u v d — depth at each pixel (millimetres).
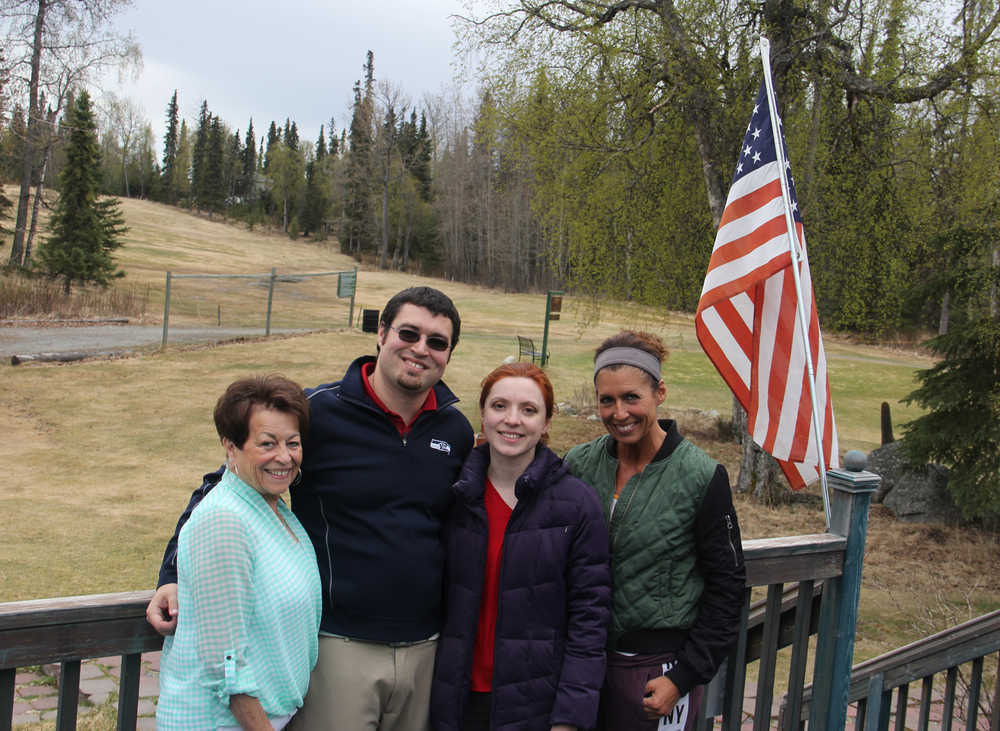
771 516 11625
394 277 71375
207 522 1794
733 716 2613
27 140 32719
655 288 14219
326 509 2178
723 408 19656
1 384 17031
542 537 2193
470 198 78750
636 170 13344
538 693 2174
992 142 10766
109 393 17047
